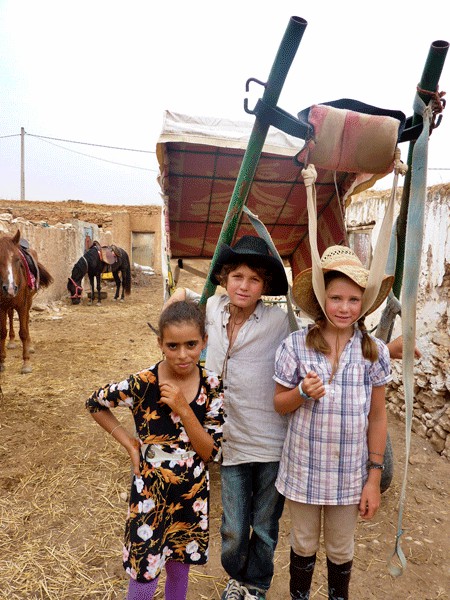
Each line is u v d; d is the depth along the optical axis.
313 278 1.74
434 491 3.37
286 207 4.07
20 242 6.57
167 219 3.44
